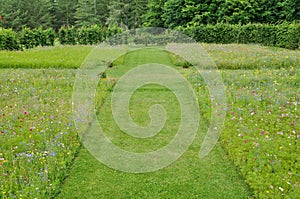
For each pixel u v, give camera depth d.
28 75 8.07
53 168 3.45
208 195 3.16
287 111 5.04
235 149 3.89
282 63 9.52
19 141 4.14
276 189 2.99
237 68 9.54
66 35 17.77
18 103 5.68
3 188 3.06
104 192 3.23
